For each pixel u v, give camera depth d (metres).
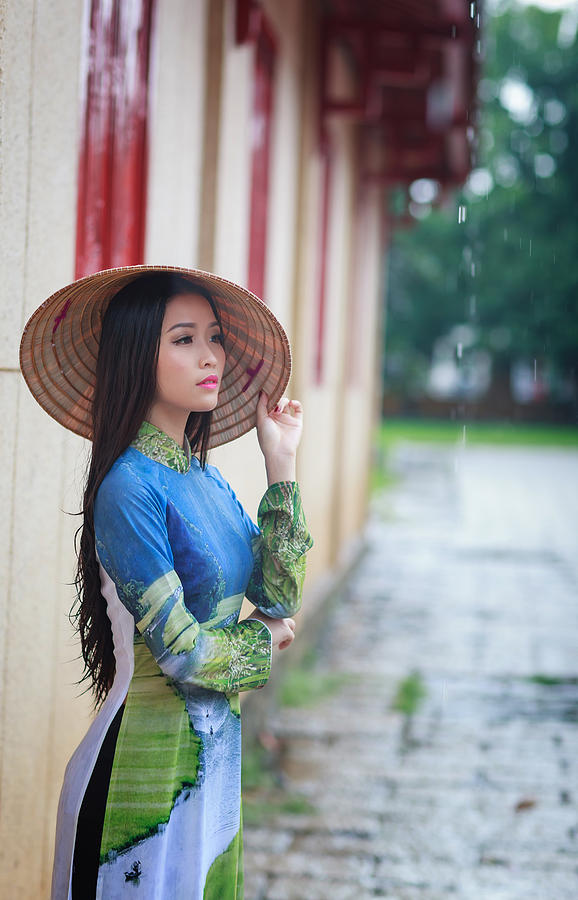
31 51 2.43
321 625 7.74
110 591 1.94
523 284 36.16
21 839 2.64
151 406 1.95
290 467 2.10
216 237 4.16
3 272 2.34
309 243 6.48
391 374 40.94
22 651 2.57
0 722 2.47
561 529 13.91
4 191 2.33
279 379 2.09
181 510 1.91
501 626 8.11
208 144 4.13
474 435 34.12
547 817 4.35
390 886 3.68
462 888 3.68
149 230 3.48
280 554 2.06
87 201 2.96
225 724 1.98
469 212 36.09
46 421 2.62
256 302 1.94
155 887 1.88
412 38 6.65
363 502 11.75
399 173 10.12
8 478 2.43
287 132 5.87
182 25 3.76
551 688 6.37
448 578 10.19
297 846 4.00
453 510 15.68
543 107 37.16
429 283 38.12
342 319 8.68
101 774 1.90
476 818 4.32
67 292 1.84
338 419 8.72
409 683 6.37
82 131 2.88
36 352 1.90
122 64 3.20
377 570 10.51
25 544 2.54
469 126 8.60
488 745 5.27
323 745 5.20
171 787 1.89
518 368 41.56
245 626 1.95
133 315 1.89
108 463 1.89
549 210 36.03
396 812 4.36
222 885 2.03
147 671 1.91
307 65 6.29
